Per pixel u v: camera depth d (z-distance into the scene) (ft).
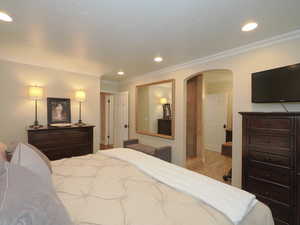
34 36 6.38
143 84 13.47
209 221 2.79
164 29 5.83
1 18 5.09
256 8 4.60
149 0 4.26
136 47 7.50
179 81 10.67
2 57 8.83
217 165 12.41
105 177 4.48
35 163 3.56
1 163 2.77
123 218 2.80
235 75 7.82
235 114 7.83
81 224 2.62
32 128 8.89
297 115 5.20
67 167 5.18
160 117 12.29
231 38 6.57
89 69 11.42
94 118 12.80
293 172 5.31
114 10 4.70
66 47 7.47
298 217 5.24
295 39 6.06
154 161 5.74
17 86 9.49
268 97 6.33
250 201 3.40
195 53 8.32
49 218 1.85
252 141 6.31
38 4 4.41
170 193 3.71
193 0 4.25
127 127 15.40
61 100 11.09
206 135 17.99
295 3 4.35
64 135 9.66
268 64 6.73
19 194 1.94
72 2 4.33
